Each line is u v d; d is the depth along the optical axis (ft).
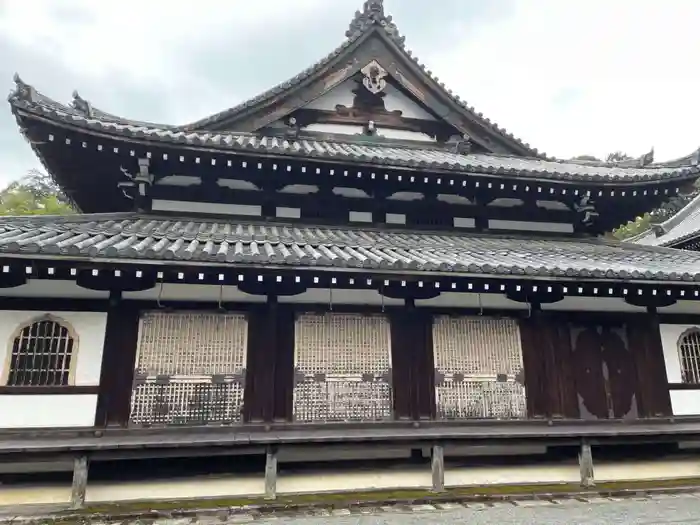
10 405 22.17
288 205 32.89
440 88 38.47
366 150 34.96
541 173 32.63
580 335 29.32
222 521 20.35
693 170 34.60
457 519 20.66
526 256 28.78
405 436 23.81
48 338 23.29
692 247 60.03
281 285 25.68
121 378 23.58
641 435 26.22
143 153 28.40
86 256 20.40
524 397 27.73
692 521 20.53
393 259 23.94
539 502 23.29
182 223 29.91
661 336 30.14
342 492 24.06
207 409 24.20
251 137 34.40
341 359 26.08
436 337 27.45
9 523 19.60
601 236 41.01
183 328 24.75
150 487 23.06
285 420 24.75
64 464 23.49
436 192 34.17
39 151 28.27
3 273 22.13
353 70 37.01
